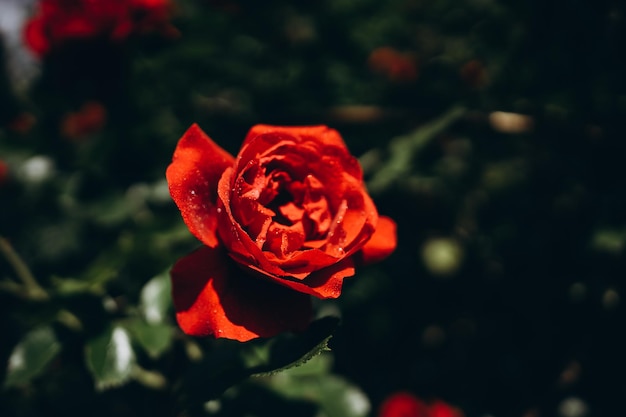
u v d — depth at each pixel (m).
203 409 0.35
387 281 0.60
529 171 0.56
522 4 0.46
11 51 0.53
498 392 0.56
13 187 0.54
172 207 0.45
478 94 0.51
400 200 0.59
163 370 0.37
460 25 0.62
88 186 0.46
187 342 0.36
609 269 0.45
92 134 0.55
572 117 0.46
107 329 0.32
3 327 0.38
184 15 0.53
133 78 0.47
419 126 0.53
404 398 0.50
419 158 0.56
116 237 0.48
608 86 0.45
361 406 0.37
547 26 0.45
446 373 0.61
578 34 0.45
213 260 0.28
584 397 0.50
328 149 0.29
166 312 0.34
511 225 0.56
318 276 0.27
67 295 0.33
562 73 0.46
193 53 0.51
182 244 0.38
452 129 0.52
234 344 0.32
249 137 0.29
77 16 0.43
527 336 0.54
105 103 0.47
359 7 0.62
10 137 0.48
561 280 0.48
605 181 0.46
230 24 0.56
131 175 0.46
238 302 0.27
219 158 0.28
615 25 0.43
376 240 0.29
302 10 0.59
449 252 0.58
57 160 0.48
